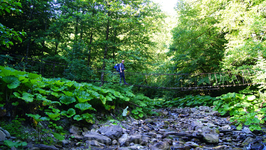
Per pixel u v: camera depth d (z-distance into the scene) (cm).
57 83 592
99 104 738
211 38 1194
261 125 639
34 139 374
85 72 941
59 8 1272
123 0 1194
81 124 556
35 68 1009
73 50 962
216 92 1379
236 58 783
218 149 451
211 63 1280
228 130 622
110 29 1261
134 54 1090
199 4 1192
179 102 1347
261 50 683
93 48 1274
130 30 1210
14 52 1179
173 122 826
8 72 418
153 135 567
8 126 367
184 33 1273
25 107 442
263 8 747
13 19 1114
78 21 1098
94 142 437
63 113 478
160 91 1650
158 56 2153
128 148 430
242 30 802
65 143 412
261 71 701
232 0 886
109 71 926
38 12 1236
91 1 1162
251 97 812
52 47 1466
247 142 496
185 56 1302
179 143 503
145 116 935
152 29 1260
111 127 535
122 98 829
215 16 1032
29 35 1162
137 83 1489
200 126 671
